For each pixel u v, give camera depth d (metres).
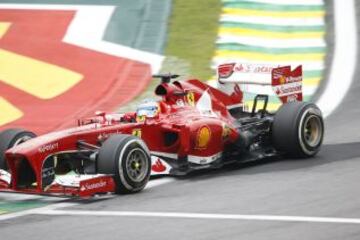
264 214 30.73
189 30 68.06
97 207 33.53
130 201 34.19
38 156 34.50
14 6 73.69
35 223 31.41
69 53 64.62
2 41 67.38
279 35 65.81
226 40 65.62
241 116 43.38
